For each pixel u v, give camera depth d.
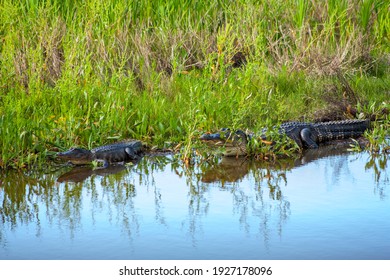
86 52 23.88
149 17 27.55
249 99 22.03
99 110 20.52
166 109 21.56
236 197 15.53
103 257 12.10
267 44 27.61
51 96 21.00
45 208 14.88
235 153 19.47
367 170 17.77
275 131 19.38
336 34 28.72
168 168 18.30
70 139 19.09
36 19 25.97
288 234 13.05
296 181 16.80
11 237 13.13
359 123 21.95
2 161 17.81
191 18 28.23
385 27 29.50
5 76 21.69
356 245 12.45
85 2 26.38
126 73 24.48
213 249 12.38
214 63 25.53
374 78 25.62
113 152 18.73
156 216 14.25
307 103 23.75
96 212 14.56
